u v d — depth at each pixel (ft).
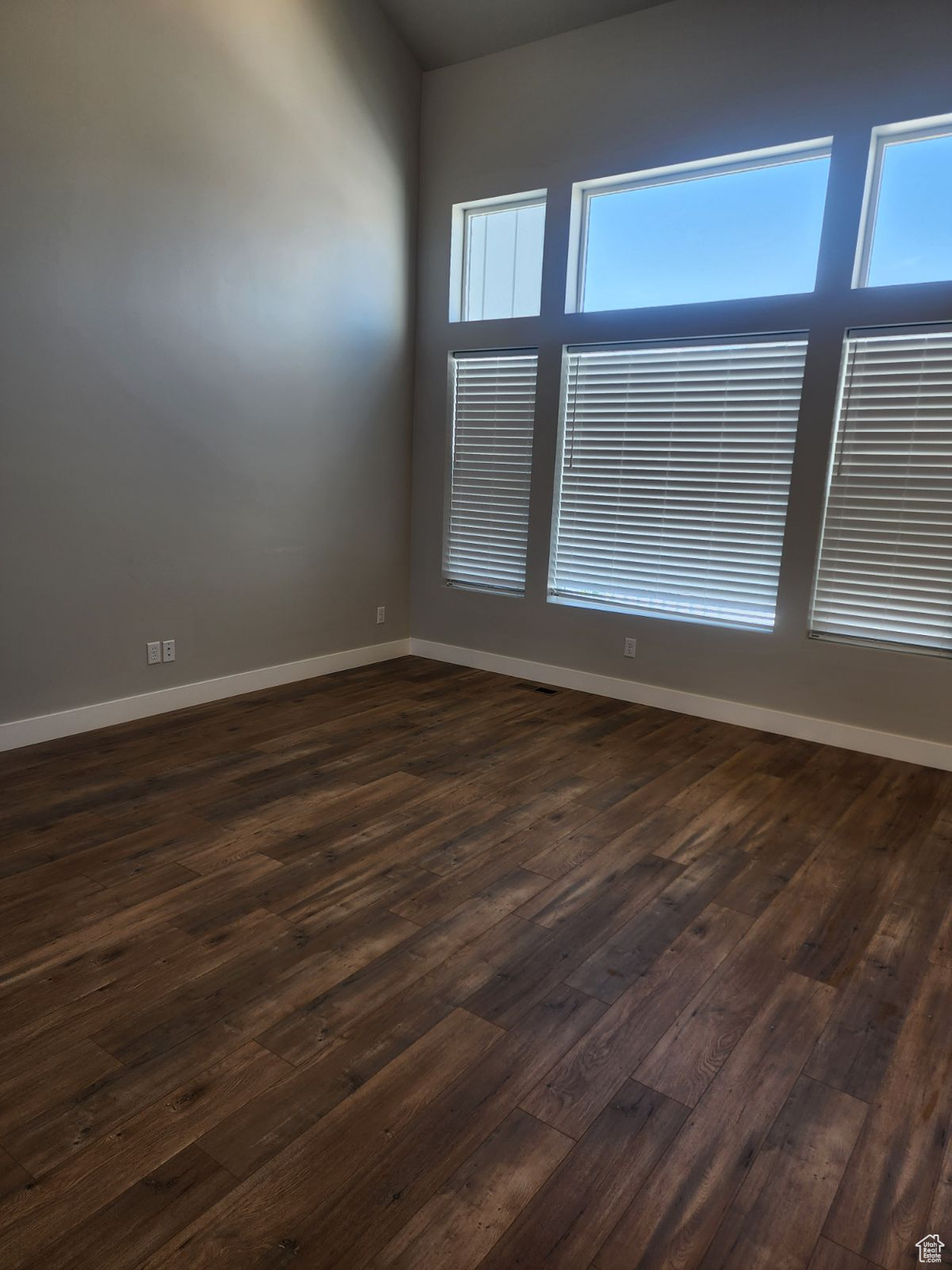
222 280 13.50
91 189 11.49
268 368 14.53
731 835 10.09
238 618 14.88
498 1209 4.92
